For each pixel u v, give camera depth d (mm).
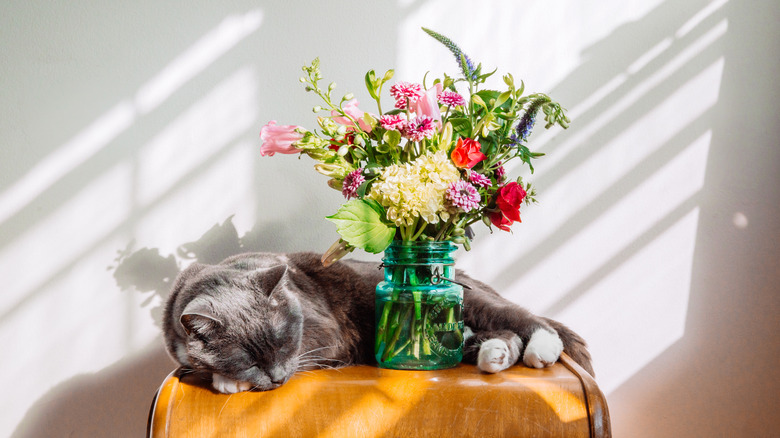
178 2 1602
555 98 1651
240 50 1620
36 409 1610
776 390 1681
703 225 1671
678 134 1660
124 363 1628
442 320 1226
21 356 1602
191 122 1619
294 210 1649
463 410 1089
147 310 1629
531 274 1676
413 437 1075
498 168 1232
